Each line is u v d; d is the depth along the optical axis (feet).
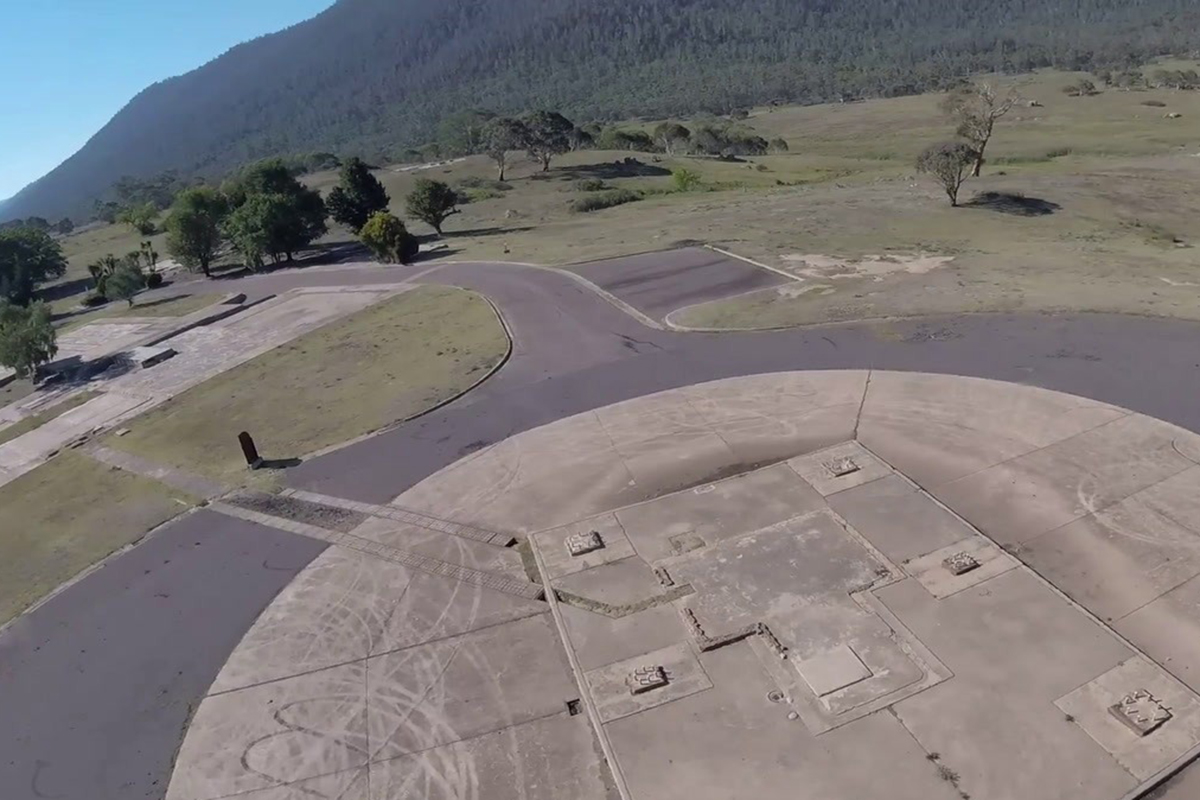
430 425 83.35
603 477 69.15
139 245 262.47
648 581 55.11
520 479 70.54
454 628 53.36
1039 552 53.78
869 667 45.75
